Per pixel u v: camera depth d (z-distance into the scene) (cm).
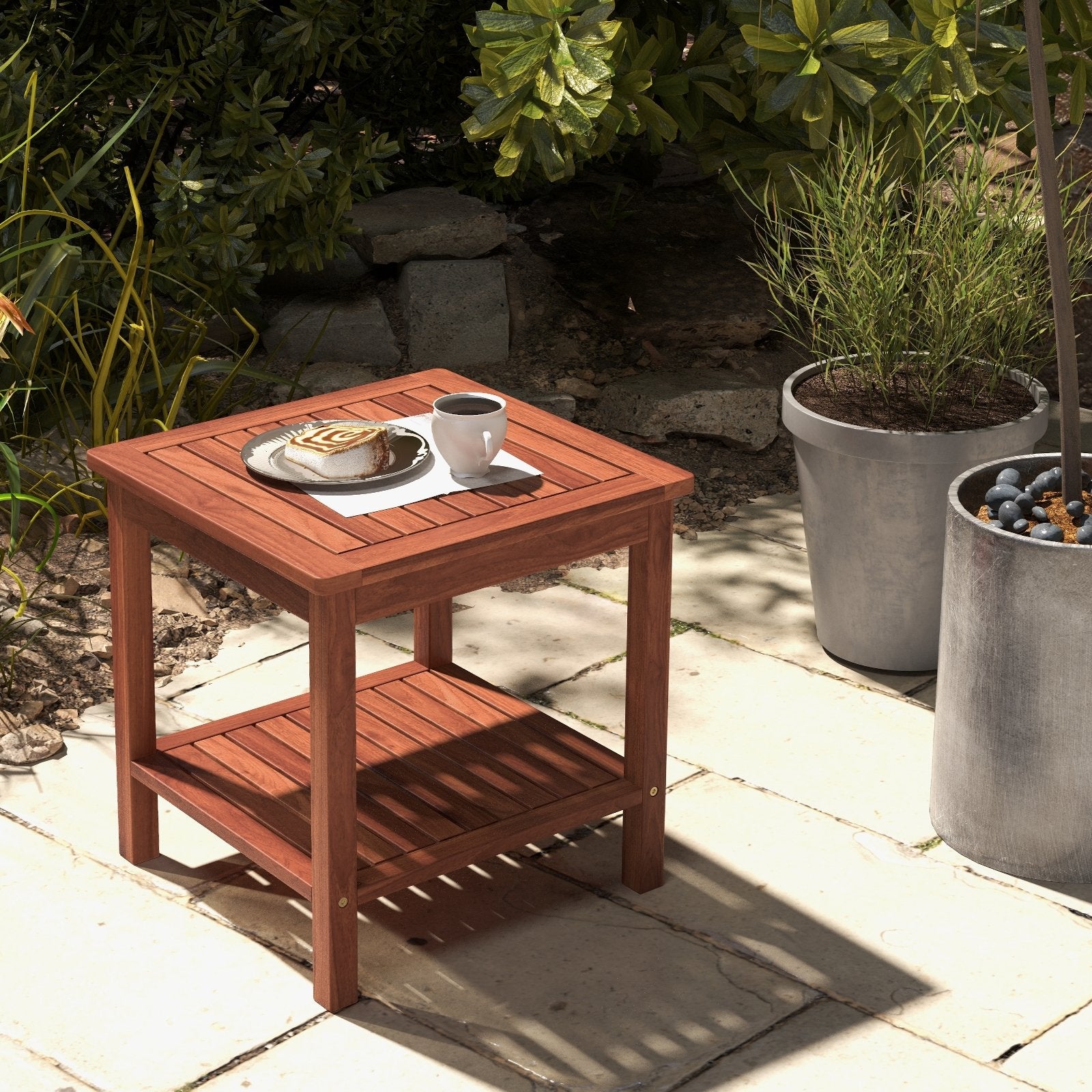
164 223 578
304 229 596
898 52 532
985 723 467
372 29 602
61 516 545
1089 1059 443
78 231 584
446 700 484
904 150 546
